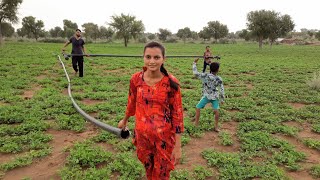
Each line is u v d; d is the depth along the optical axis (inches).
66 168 207.6
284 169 222.4
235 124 329.4
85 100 413.7
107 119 332.2
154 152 128.1
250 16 2084.2
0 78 547.2
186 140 266.5
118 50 1569.9
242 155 240.2
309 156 247.8
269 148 255.4
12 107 347.3
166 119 125.8
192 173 209.5
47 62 820.0
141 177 201.0
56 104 370.0
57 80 552.4
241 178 203.2
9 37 3543.3
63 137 273.0
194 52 1568.7
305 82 628.4
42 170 210.5
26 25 3100.4
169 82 123.8
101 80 558.3
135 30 2117.4
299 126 329.1
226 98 447.2
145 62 121.6
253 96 468.8
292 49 2058.3
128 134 135.2
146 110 125.0
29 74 604.7
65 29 3909.9
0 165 212.4
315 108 398.0
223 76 696.4
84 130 290.7
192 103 404.2
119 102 397.4
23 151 240.5
